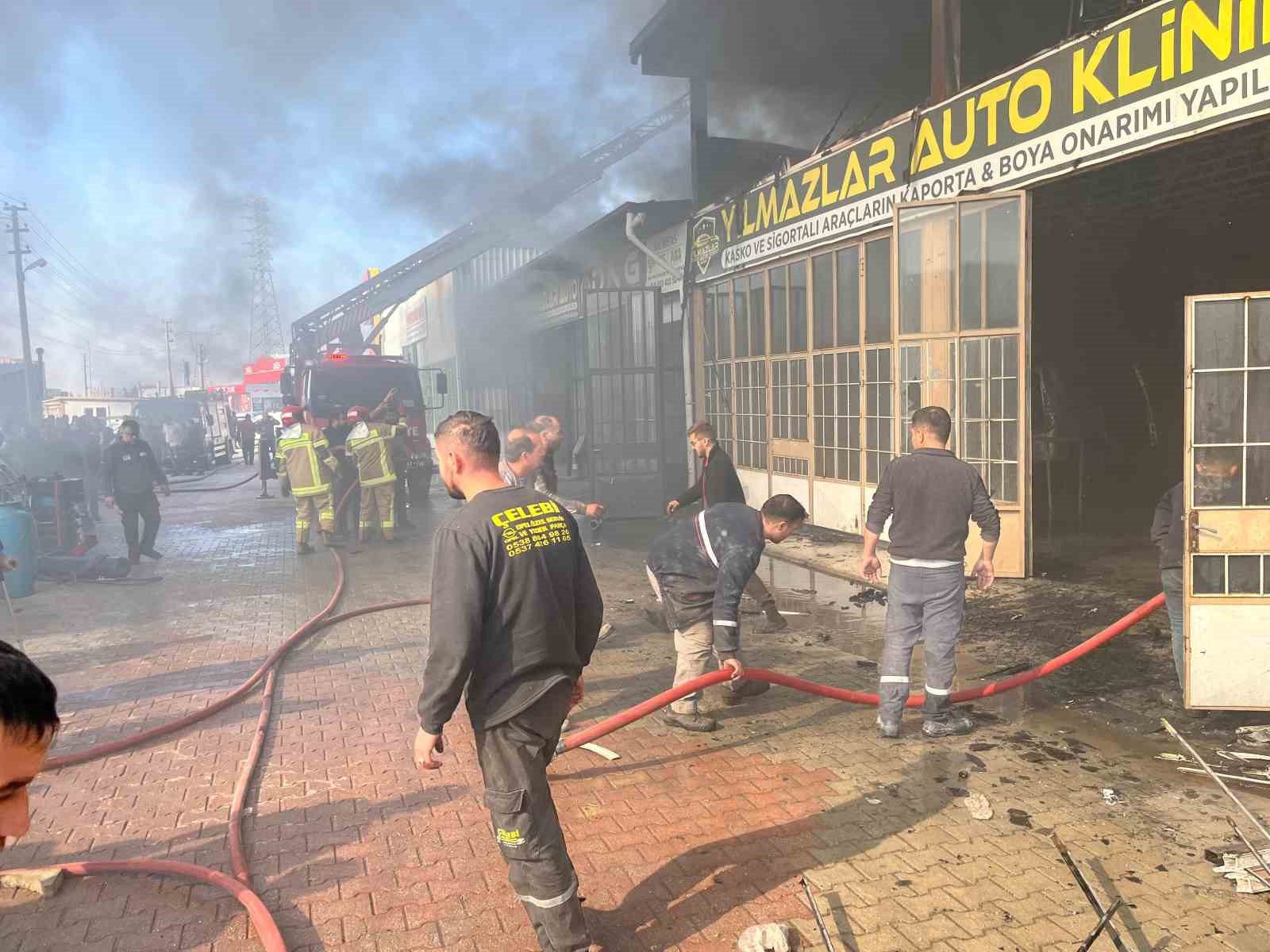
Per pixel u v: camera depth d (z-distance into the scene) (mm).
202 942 2836
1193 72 5457
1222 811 3457
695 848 3334
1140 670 5125
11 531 8398
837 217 9312
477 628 2480
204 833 3592
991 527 4223
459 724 4758
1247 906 2811
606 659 5867
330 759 4305
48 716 965
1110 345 11117
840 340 9773
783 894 3000
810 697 5031
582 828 3523
